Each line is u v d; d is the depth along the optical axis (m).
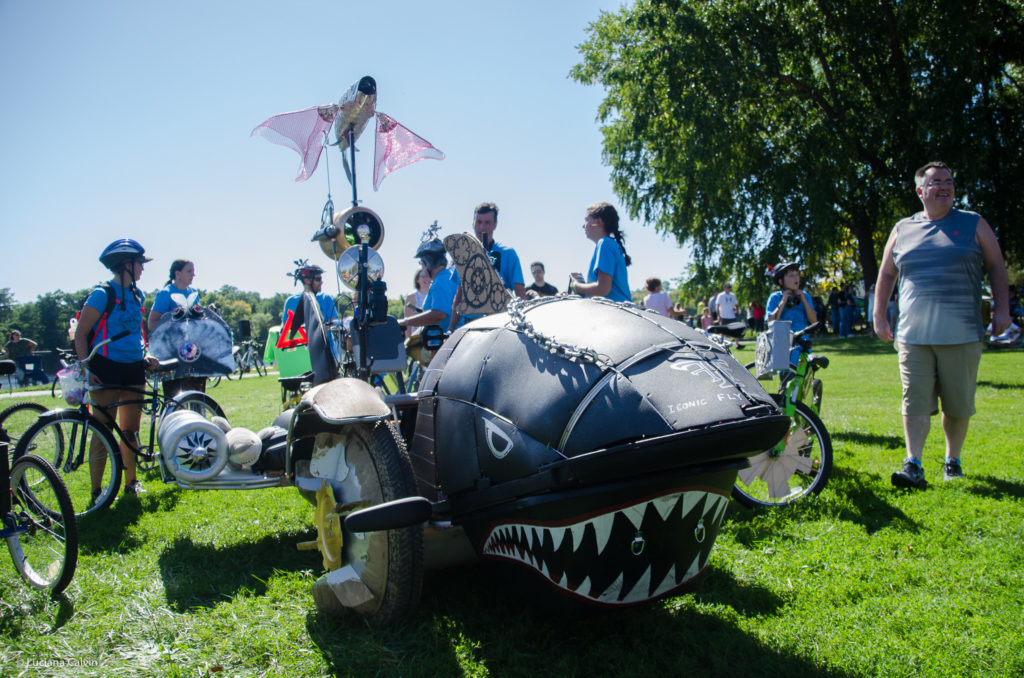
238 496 5.28
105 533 4.40
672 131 22.86
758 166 23.42
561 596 2.49
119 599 3.29
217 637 2.89
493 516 2.62
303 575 3.60
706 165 21.86
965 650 2.61
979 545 3.71
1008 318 4.91
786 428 2.47
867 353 18.02
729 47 21.25
